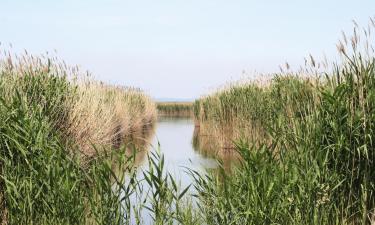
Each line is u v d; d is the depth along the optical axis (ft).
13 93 26.89
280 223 19.69
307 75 28.45
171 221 20.06
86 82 48.80
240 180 20.97
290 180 19.84
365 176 21.38
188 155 50.19
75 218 20.15
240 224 19.80
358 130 21.81
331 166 22.36
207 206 20.57
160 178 19.98
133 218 24.94
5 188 21.57
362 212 21.18
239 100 54.65
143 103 114.32
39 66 38.22
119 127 65.72
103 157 23.36
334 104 21.88
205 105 81.20
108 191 20.15
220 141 56.54
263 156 21.25
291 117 24.61
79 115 36.68
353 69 22.67
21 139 22.30
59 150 21.61
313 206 20.16
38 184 21.20
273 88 41.32
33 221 20.71
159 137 74.54
